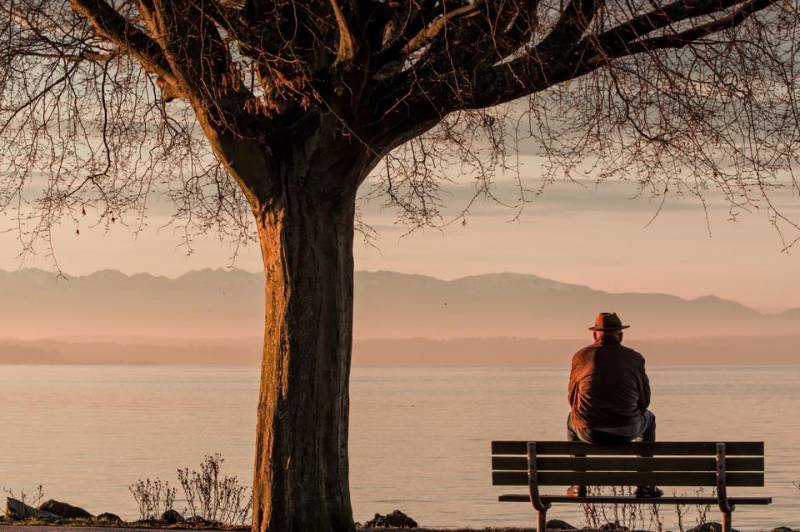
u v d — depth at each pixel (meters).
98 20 9.80
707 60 9.48
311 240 10.21
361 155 10.14
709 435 89.56
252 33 9.77
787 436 88.12
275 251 10.25
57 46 10.33
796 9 9.18
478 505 45.31
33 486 51.06
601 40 9.29
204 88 9.70
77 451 75.31
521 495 9.50
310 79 9.57
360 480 58.22
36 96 10.95
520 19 9.70
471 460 71.94
